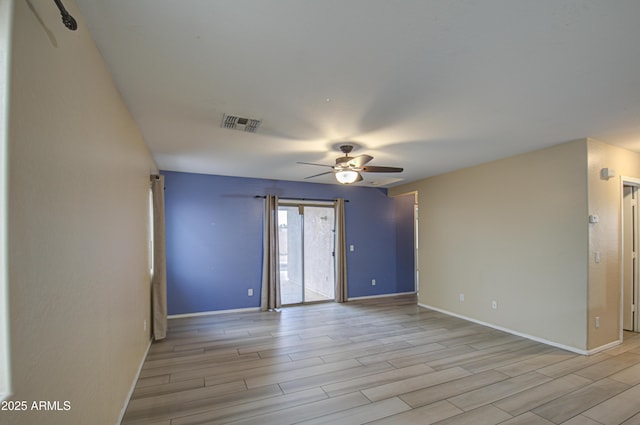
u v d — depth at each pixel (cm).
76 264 145
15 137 97
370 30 162
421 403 258
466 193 510
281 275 629
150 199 402
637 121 300
